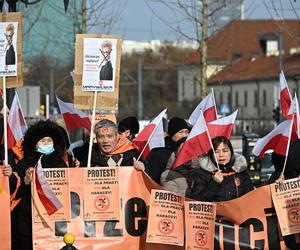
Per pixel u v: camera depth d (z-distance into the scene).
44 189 13.35
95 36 14.34
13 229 13.84
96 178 13.80
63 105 17.53
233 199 13.76
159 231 13.63
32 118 54.78
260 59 147.12
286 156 14.16
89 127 17.53
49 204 13.54
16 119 15.52
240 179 14.08
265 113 126.19
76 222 13.73
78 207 13.75
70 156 15.23
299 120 14.95
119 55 14.41
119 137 15.07
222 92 151.50
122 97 150.12
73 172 13.72
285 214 13.75
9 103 20.78
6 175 13.41
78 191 13.76
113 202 13.84
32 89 58.88
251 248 13.76
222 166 14.03
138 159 14.88
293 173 14.58
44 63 74.19
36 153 13.77
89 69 14.35
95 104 14.34
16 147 14.41
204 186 13.87
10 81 14.12
